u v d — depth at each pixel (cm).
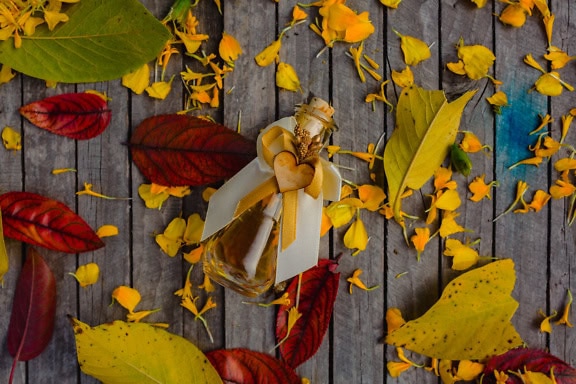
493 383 77
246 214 73
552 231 78
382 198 76
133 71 74
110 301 75
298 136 70
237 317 76
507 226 77
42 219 74
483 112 77
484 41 77
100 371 74
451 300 76
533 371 77
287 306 76
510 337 76
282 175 70
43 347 74
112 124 75
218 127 74
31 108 74
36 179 75
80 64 74
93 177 75
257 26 75
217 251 74
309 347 76
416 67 76
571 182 78
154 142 75
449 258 77
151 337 75
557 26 77
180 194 75
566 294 78
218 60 75
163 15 75
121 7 73
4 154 74
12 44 73
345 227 76
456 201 77
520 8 76
